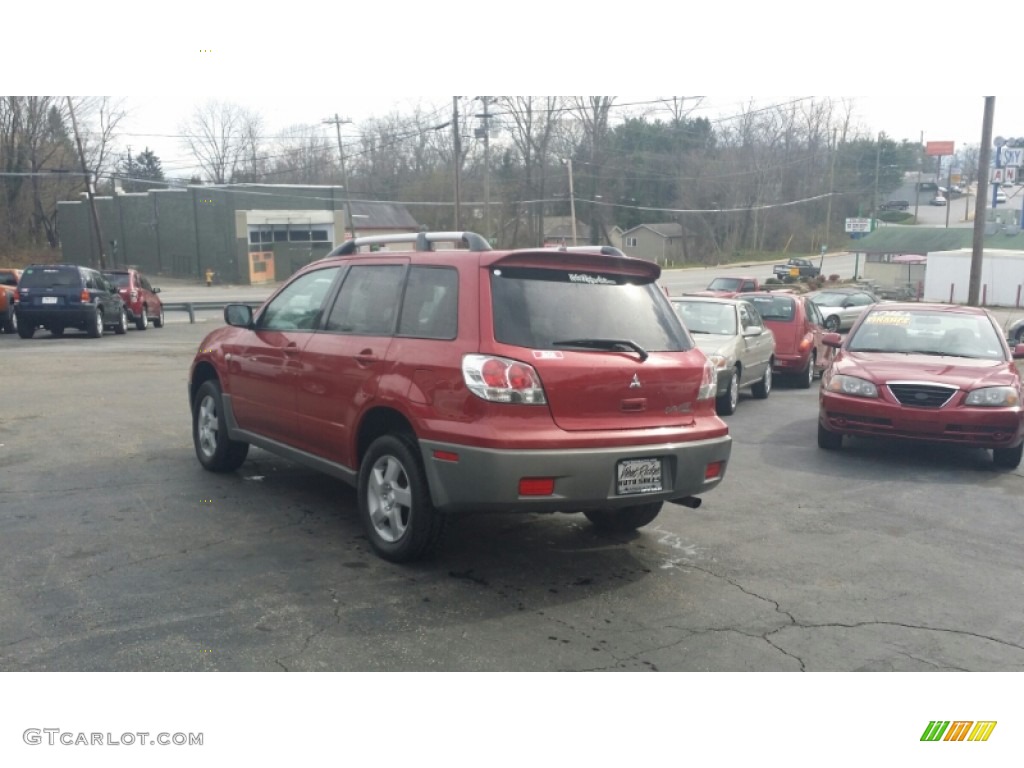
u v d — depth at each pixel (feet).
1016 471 29.30
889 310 35.19
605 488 16.48
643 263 18.13
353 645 14.08
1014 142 225.76
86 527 19.43
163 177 287.48
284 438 21.31
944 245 202.90
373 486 18.11
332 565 17.58
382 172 236.02
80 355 57.06
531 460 15.75
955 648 14.88
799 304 53.93
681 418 17.92
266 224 208.23
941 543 20.94
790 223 311.88
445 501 16.43
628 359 17.08
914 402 29.25
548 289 17.15
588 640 14.64
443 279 17.48
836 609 16.40
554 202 220.84
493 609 15.75
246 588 16.20
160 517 20.29
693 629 15.25
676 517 22.38
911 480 27.61
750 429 36.45
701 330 42.52
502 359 15.97
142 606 15.21
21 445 27.45
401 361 17.39
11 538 18.56
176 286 197.98
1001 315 140.67
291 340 20.76
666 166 255.50
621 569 18.15
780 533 21.27
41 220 230.89
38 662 13.12
